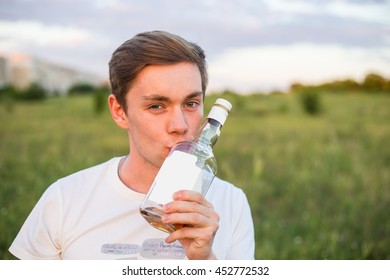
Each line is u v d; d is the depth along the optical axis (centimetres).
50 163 403
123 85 122
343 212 366
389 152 503
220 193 144
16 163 423
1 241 277
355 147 511
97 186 140
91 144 508
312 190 402
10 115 621
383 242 313
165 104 118
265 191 405
